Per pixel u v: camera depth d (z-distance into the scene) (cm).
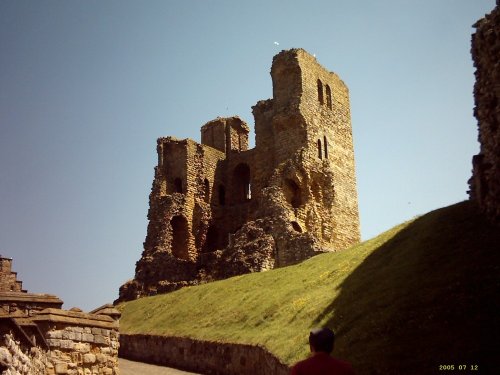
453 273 1891
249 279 4047
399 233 2886
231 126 7138
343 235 6034
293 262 4941
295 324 2550
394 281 2134
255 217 5438
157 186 6369
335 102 6488
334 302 2467
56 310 2034
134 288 5653
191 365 3291
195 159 6569
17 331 1311
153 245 5994
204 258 5459
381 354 1600
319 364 914
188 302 4197
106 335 2136
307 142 5766
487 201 2270
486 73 2381
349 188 6384
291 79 5988
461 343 1466
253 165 6769
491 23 2322
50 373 1942
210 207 6562
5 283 2811
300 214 5488
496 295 1617
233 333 3025
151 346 3781
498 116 2198
